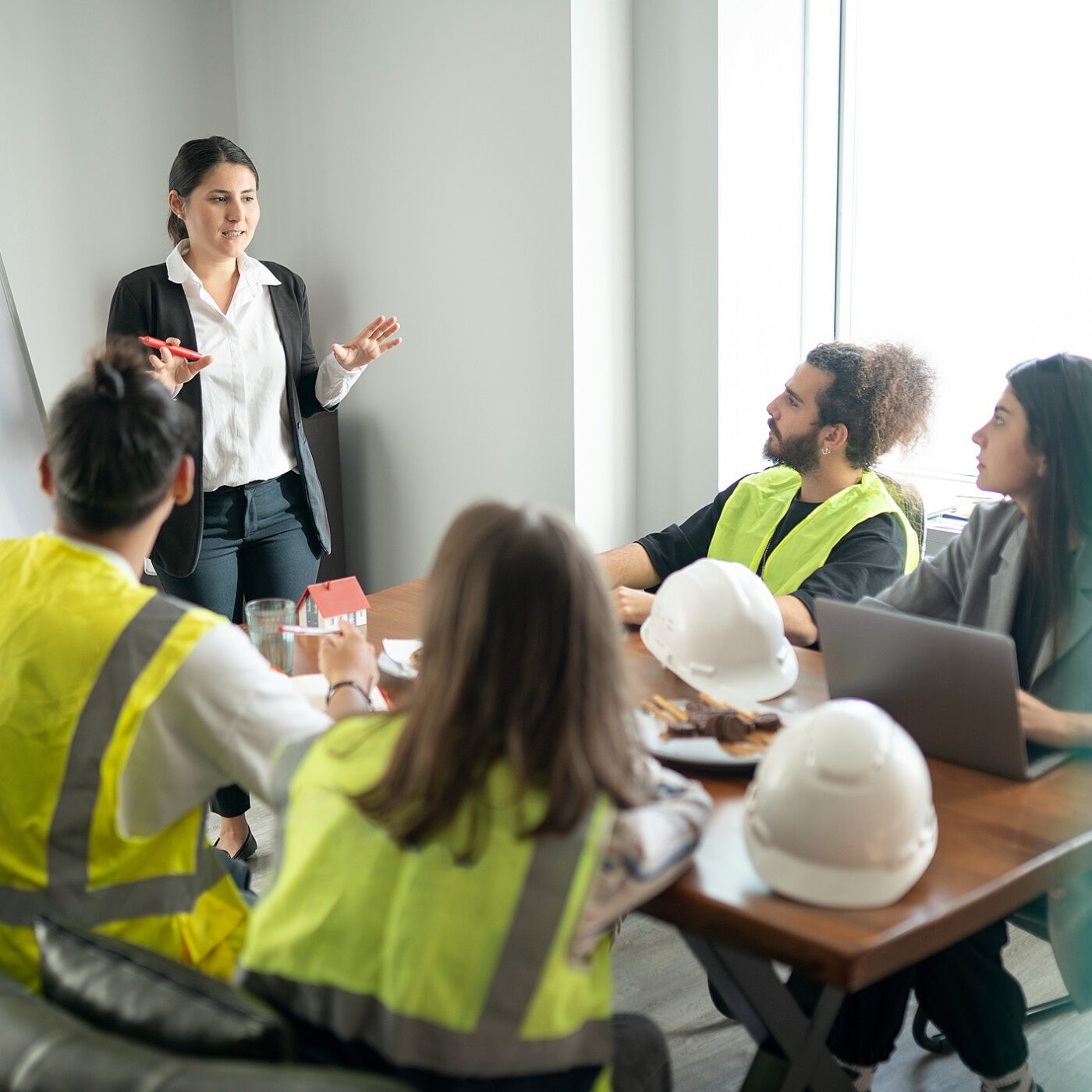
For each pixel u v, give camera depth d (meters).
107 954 1.17
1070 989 1.71
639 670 1.99
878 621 1.61
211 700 1.36
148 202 4.01
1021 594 1.84
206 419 3.02
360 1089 0.92
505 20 3.34
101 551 1.44
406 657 2.06
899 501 2.50
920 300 3.37
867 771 1.26
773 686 1.88
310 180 4.02
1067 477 1.75
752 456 3.45
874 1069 1.83
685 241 3.33
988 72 3.15
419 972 1.10
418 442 3.90
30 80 3.70
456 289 3.65
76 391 1.42
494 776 1.10
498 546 1.10
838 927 1.22
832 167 3.44
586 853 1.09
